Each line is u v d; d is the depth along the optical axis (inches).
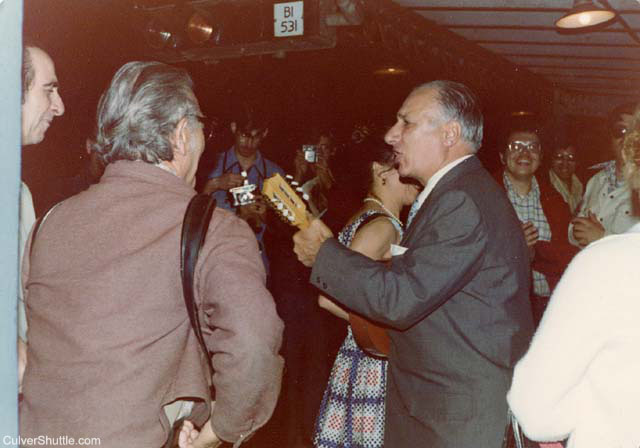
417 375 76.2
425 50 209.9
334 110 280.4
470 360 73.5
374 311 73.3
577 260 48.8
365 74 285.1
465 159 80.4
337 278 75.4
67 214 54.9
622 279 46.2
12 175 46.1
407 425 77.5
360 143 104.7
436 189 78.4
